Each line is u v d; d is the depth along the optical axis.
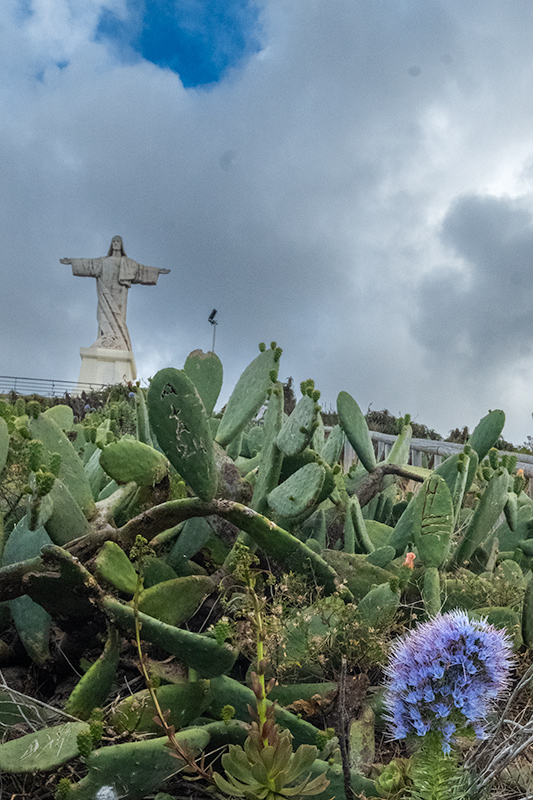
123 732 1.81
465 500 4.16
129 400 11.34
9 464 2.69
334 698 2.07
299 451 2.64
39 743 1.68
